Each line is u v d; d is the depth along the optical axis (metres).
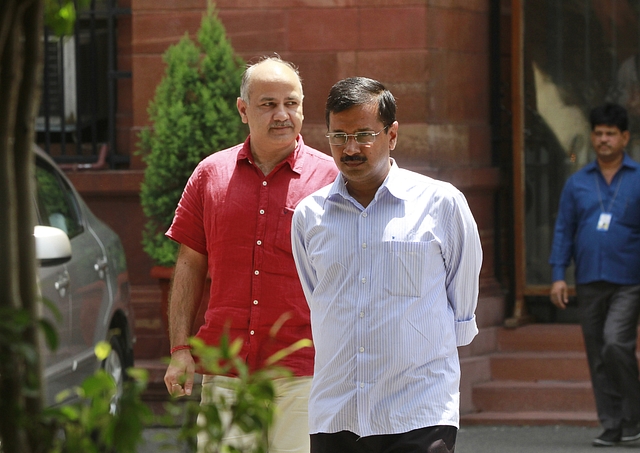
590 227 21.16
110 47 26.25
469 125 25.33
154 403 23.14
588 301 21.23
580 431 22.38
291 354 12.49
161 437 5.98
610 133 21.14
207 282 21.66
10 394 5.85
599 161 21.41
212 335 12.69
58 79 26.89
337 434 10.66
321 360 10.83
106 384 5.69
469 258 10.84
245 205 12.68
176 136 22.42
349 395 10.55
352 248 10.70
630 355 20.69
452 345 10.85
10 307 5.81
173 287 13.31
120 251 21.39
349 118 10.61
